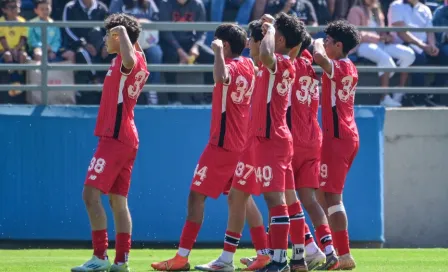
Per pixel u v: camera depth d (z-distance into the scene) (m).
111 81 24.44
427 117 41.69
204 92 40.56
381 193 40.50
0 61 41.66
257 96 24.62
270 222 24.52
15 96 41.78
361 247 40.59
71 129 39.31
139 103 41.66
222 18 43.66
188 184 39.62
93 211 24.28
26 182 39.19
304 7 43.69
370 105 43.03
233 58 26.64
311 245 27.22
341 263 27.31
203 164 26.72
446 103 44.78
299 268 25.56
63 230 39.19
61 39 42.12
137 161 39.50
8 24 38.88
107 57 42.00
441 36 44.91
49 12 42.75
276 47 24.91
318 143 26.61
